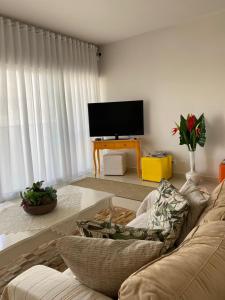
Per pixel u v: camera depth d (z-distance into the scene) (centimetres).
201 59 430
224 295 75
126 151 539
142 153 519
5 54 368
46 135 436
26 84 401
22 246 181
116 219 311
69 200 246
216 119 430
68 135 473
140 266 97
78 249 105
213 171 444
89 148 533
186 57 444
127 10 368
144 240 111
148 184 441
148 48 481
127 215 321
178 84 459
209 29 414
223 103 420
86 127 522
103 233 120
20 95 391
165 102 478
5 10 351
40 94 424
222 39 405
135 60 500
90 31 452
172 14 394
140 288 70
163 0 340
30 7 344
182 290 68
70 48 476
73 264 105
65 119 465
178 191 164
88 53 518
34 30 405
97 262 101
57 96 451
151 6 358
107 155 507
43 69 424
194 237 99
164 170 449
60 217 210
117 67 525
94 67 532
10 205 241
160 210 156
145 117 505
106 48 534
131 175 504
